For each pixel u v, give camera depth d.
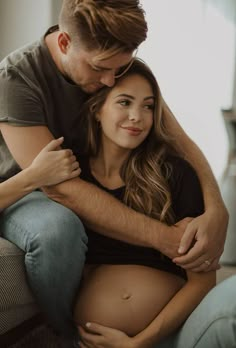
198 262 1.29
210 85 5.32
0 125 1.38
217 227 1.32
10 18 3.33
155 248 1.31
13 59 1.44
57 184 1.33
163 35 5.02
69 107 1.47
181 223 1.33
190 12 5.03
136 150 1.42
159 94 1.37
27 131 1.36
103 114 1.38
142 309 1.28
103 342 1.26
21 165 1.39
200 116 5.31
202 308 1.16
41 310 1.37
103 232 1.33
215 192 1.43
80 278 1.33
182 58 5.10
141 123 1.34
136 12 1.26
